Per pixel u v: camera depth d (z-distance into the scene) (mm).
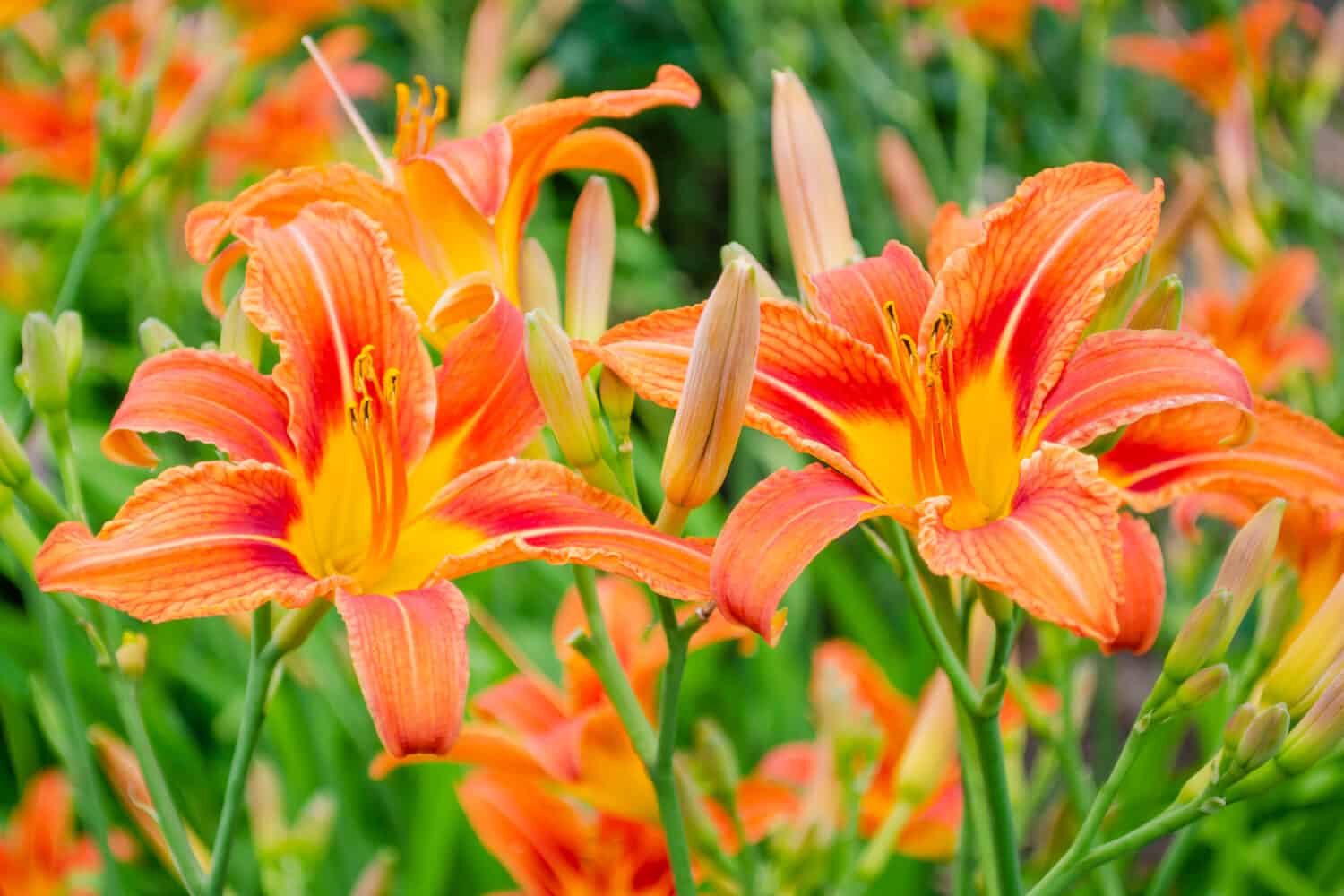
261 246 617
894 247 637
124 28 1020
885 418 618
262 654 613
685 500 604
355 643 573
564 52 1843
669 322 610
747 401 598
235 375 616
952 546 574
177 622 1028
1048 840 725
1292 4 1050
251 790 709
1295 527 669
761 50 1266
